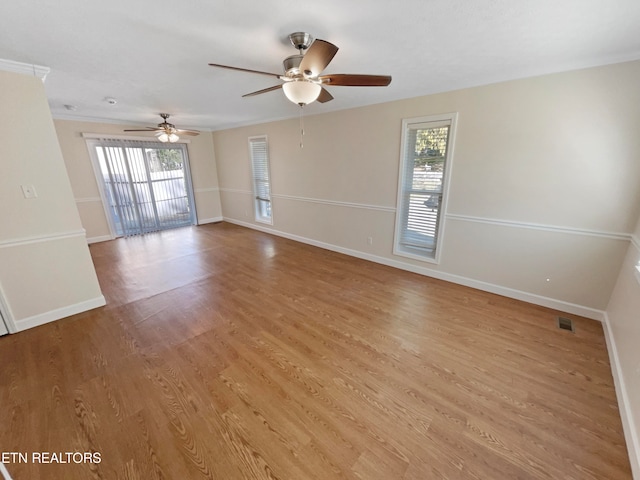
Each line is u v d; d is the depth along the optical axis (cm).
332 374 193
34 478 129
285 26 166
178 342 228
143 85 284
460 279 332
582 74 223
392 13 151
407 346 221
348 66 234
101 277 359
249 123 544
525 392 176
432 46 195
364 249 421
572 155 239
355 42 188
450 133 299
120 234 558
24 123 224
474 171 293
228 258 432
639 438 132
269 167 531
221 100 352
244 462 136
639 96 206
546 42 187
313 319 261
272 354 213
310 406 167
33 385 183
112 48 194
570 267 258
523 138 258
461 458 137
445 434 149
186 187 647
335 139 412
